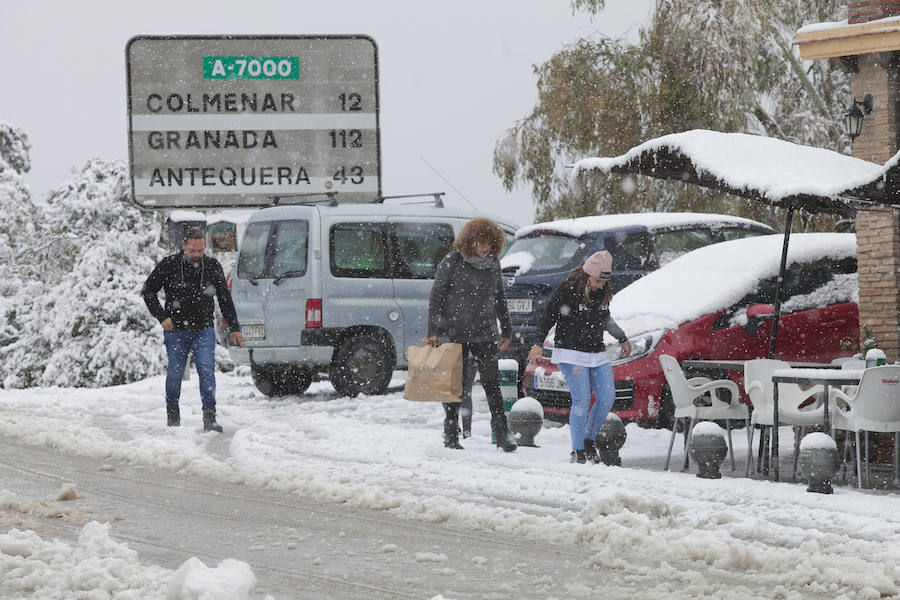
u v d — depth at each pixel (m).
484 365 23.98
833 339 28.14
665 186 56.12
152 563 13.98
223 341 54.28
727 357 26.64
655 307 27.09
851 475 21.28
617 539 14.90
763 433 21.72
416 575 13.34
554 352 22.61
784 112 59.66
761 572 13.53
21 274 60.62
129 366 51.03
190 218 52.50
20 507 17.77
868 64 27.39
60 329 52.34
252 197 54.50
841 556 13.95
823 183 23.02
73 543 15.04
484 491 19.12
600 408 22.53
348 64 53.50
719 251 29.08
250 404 36.78
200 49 54.50
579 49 57.44
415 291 38.34
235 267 39.19
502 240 24.11
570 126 56.38
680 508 17.06
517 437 25.66
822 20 58.09
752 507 17.25
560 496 18.44
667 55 56.12
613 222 31.81
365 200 53.16
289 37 53.09
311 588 12.72
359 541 15.36
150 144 54.22
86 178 61.16
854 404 19.52
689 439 21.84
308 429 28.61
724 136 24.75
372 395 37.56
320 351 36.72
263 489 19.83
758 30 55.03
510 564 13.96
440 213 39.53
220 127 53.69
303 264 36.97
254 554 14.54
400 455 23.44
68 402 37.44
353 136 52.97
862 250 26.05
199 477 21.23
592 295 22.34
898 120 27.19
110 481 20.72
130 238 53.47
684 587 12.75
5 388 54.34
